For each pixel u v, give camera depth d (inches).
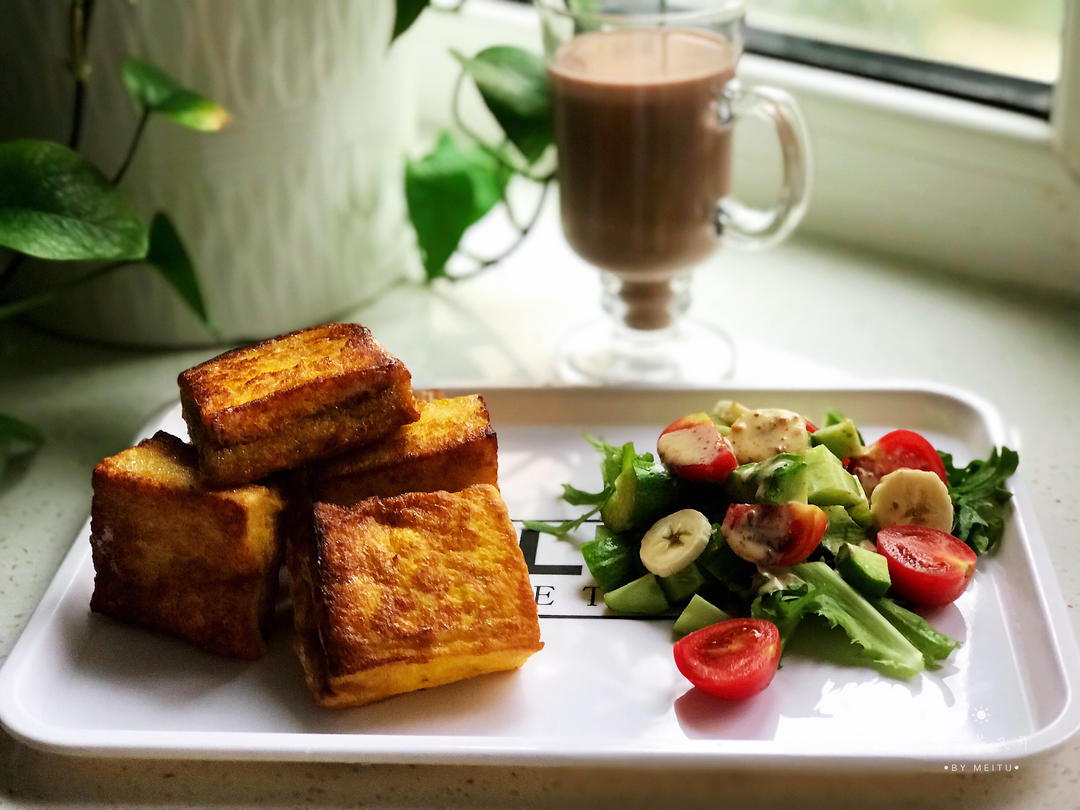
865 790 10.6
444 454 12.9
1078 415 16.0
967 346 17.8
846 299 19.2
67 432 16.4
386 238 19.0
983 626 12.2
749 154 20.6
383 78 17.5
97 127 15.9
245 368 12.9
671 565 12.3
